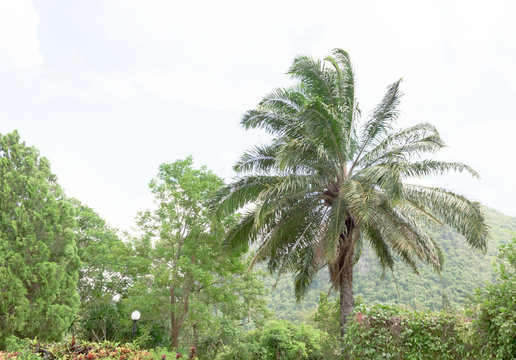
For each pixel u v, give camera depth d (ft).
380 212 35.32
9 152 55.72
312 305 138.82
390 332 20.95
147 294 55.67
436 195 32.71
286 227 40.09
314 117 32.53
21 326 48.06
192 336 77.82
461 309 18.53
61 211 57.77
